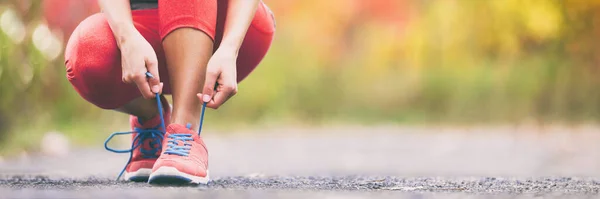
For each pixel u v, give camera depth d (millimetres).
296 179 1867
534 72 9758
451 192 1501
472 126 9250
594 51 9484
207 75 1628
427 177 2025
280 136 7375
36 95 4352
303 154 4680
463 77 10352
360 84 11352
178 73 1672
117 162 3543
